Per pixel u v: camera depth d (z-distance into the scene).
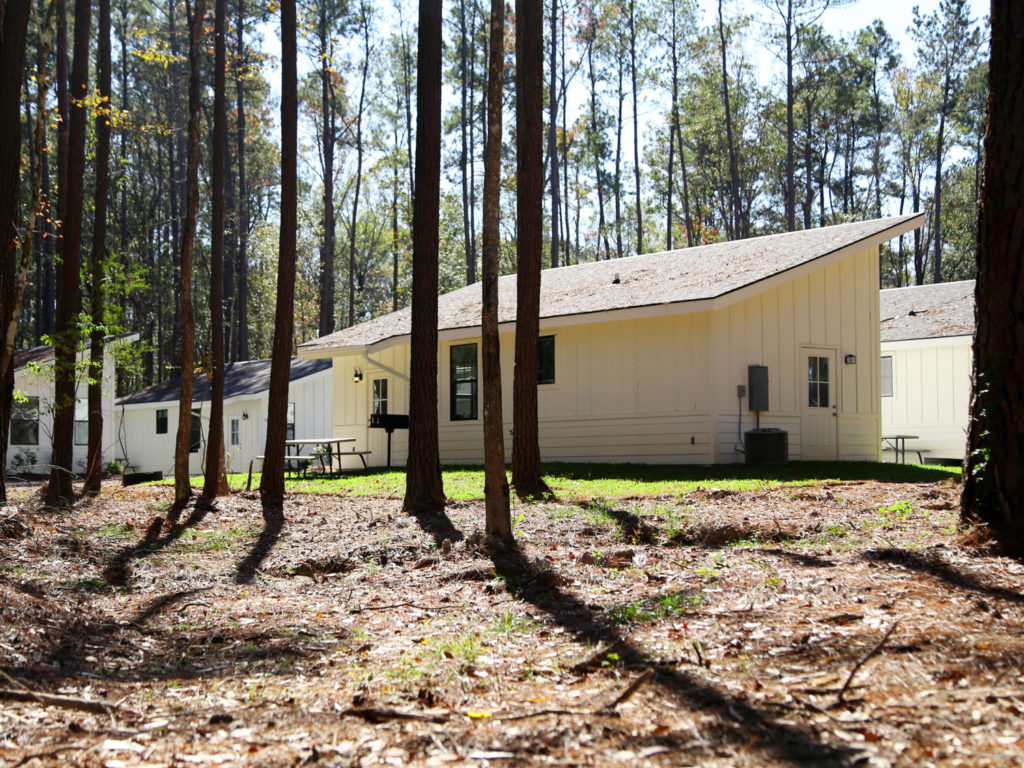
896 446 22.06
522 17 13.79
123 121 16.34
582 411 19.03
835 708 4.00
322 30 40.91
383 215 59.53
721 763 3.46
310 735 4.08
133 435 33.38
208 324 51.12
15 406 26.62
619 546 9.12
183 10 42.19
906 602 5.82
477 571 8.23
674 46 45.22
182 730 4.24
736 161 49.56
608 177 46.47
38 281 45.12
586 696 4.46
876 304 19.84
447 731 4.02
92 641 6.21
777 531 9.13
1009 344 7.08
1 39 10.29
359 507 13.53
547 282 23.69
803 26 42.84
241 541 10.99
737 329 17.27
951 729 3.65
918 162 51.03
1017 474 7.03
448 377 21.78
